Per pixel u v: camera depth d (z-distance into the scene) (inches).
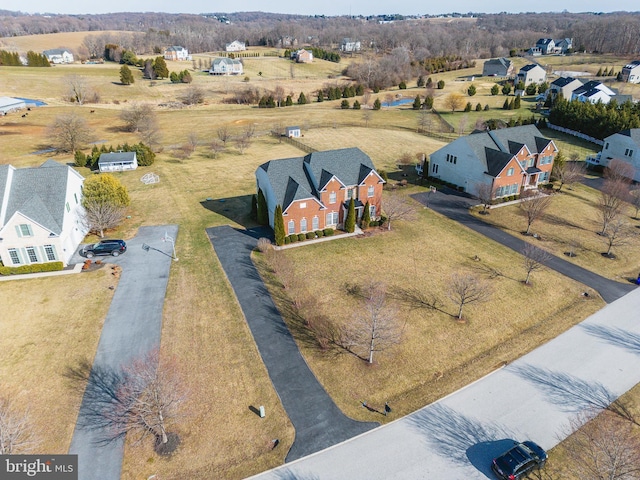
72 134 3326.8
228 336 1400.1
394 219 2151.8
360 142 3708.2
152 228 2142.0
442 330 1446.9
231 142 3663.9
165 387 1066.7
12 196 1801.2
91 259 1836.9
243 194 2578.7
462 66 7647.6
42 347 1341.0
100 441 1048.2
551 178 2800.2
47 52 7431.1
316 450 1035.9
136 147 3152.1
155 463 997.8
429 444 1055.6
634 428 1102.4
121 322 1455.5
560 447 1049.5
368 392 1203.9
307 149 3494.1
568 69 6983.3
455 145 2652.6
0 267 1712.6
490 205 2465.6
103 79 5787.4
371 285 1663.4
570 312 1566.2
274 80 6545.3
